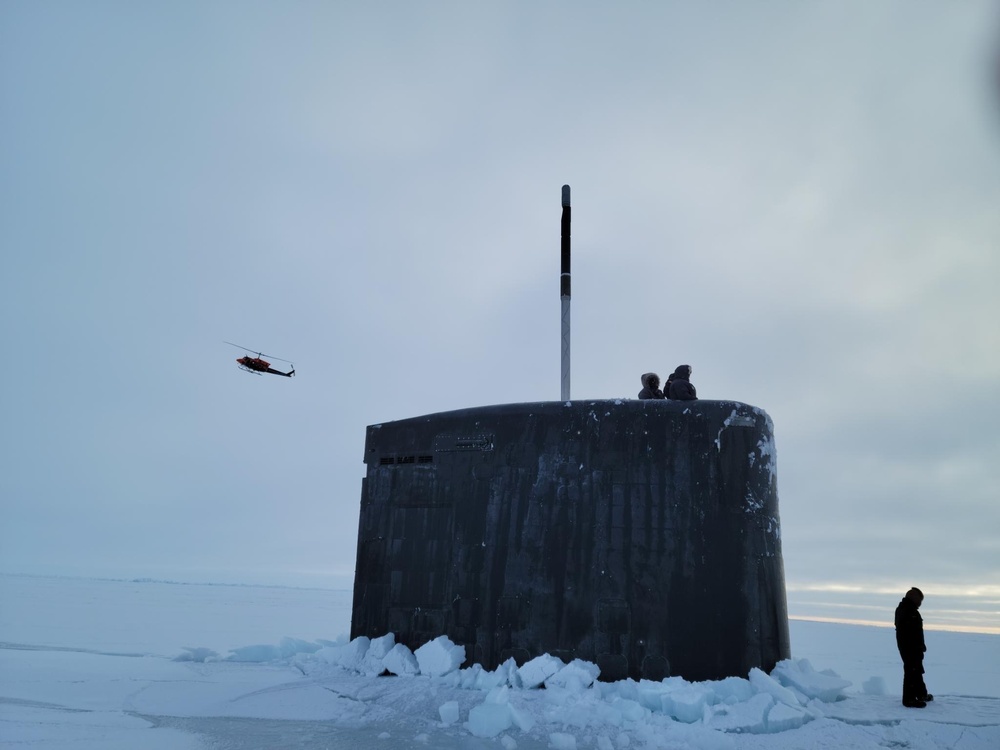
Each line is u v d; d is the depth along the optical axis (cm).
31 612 2803
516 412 899
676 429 835
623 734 679
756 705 703
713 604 780
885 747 636
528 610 826
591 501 835
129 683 962
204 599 5047
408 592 923
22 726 734
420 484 947
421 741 672
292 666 1051
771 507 835
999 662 2038
